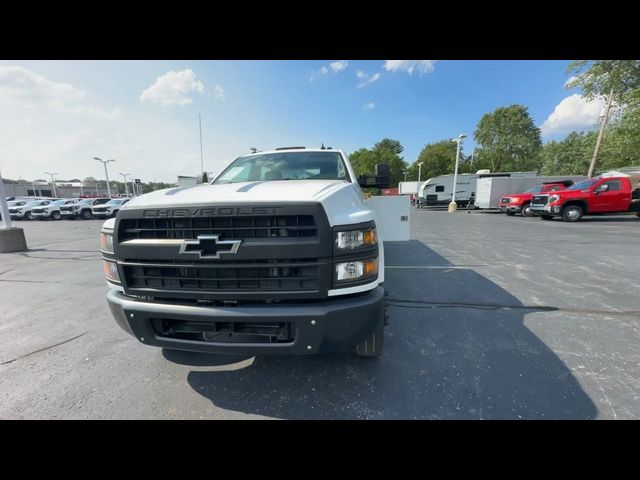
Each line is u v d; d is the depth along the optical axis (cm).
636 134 1443
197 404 211
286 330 183
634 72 1568
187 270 189
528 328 313
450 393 213
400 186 3759
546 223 1322
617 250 706
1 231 839
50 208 2380
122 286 204
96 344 301
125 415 202
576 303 381
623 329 307
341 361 257
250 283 182
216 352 189
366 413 197
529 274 519
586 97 1778
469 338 294
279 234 178
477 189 2211
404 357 262
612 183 1290
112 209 2303
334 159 354
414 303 391
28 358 275
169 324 200
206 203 180
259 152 393
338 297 186
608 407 195
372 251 189
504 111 4394
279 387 226
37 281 542
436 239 914
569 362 248
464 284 469
